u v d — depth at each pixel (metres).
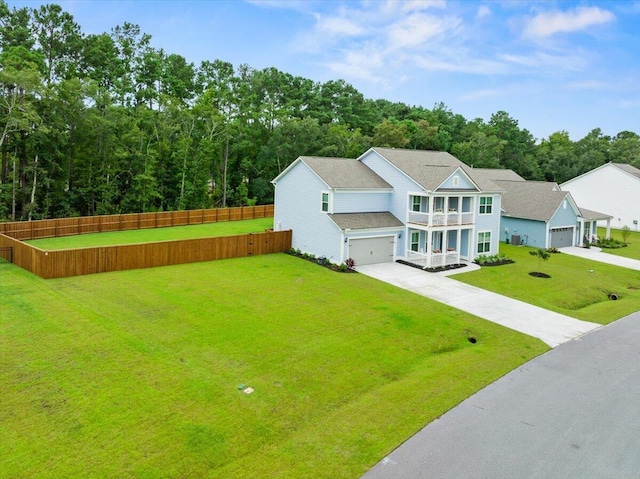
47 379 13.12
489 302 23.31
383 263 30.23
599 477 10.12
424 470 10.09
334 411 12.41
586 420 12.50
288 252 31.84
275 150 59.25
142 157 47.75
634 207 52.53
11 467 9.45
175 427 11.16
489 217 33.62
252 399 12.70
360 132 71.75
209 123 56.50
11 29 49.31
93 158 45.28
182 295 21.41
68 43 53.44
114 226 39.16
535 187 42.47
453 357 16.67
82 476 9.30
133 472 9.52
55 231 35.28
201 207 52.84
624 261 35.22
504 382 14.74
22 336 15.94
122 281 23.17
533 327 20.19
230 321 18.55
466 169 35.75
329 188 28.83
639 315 22.88
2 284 21.78
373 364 15.54
